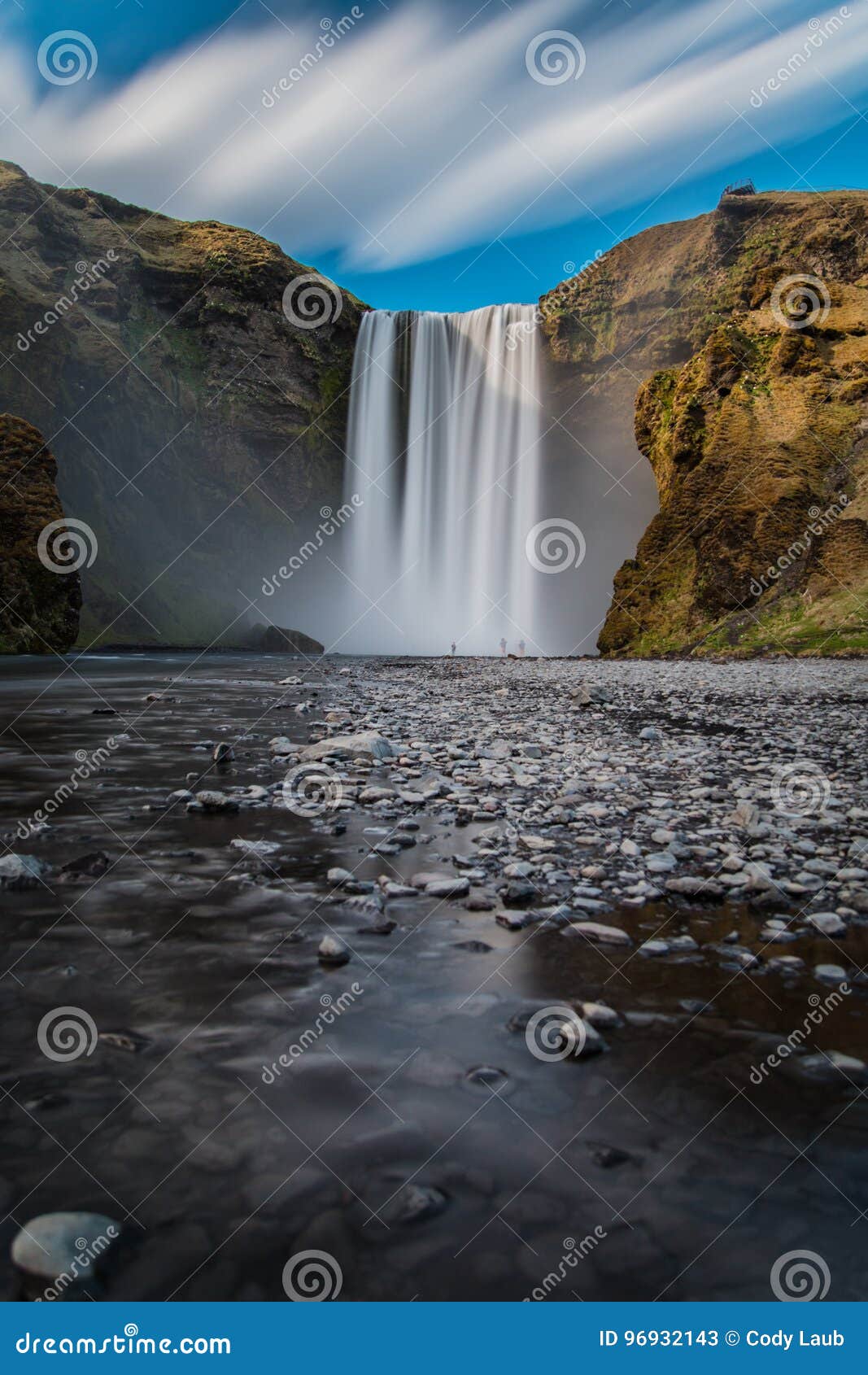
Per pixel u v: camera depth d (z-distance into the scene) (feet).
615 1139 7.14
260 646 226.58
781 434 154.92
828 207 232.12
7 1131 6.95
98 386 219.82
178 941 11.65
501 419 271.49
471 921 13.05
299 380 278.05
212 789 23.27
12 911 12.82
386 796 22.54
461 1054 8.65
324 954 11.16
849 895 14.52
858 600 124.06
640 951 11.91
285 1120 7.28
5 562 156.46
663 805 22.88
